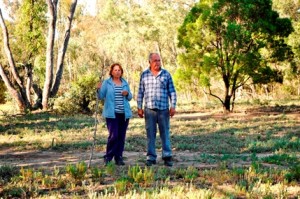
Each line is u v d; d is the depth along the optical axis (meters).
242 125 16.19
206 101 34.97
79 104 24.19
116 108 7.11
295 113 21.22
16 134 14.48
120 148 7.24
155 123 7.27
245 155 8.95
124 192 5.18
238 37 20.64
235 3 21.23
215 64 21.53
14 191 5.33
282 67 34.50
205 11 21.31
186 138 12.62
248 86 42.97
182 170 6.42
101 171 6.27
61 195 5.18
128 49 52.81
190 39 22.02
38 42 30.41
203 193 4.91
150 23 44.66
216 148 10.46
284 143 10.72
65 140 12.27
